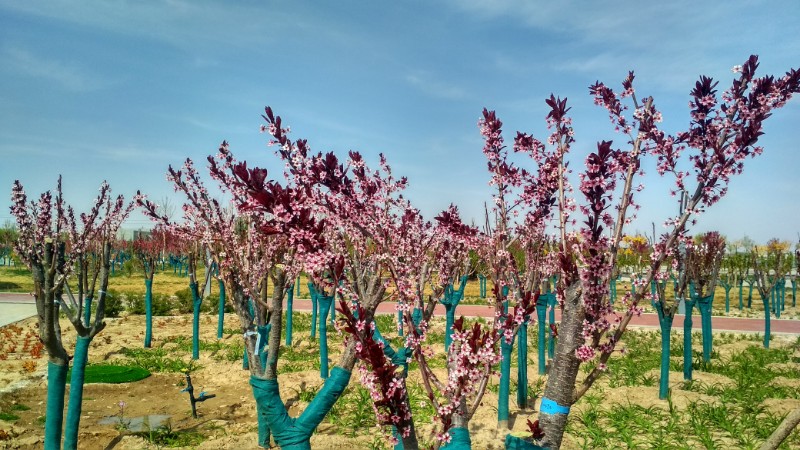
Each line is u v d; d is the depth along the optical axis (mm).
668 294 30438
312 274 3936
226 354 14078
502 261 6066
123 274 40438
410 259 5297
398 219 5789
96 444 7750
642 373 12109
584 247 3922
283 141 4805
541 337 12023
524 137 4871
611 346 3861
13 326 18156
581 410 9133
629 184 3902
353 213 4484
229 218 7043
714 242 13914
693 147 3893
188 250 13648
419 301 4578
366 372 3719
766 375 12070
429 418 8414
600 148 3900
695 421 8398
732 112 3793
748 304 28484
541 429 3775
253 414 9266
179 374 12141
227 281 6113
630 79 4078
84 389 10797
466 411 3961
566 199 4234
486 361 3707
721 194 3795
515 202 5883
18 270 44438
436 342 15953
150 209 7918
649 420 8680
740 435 7910
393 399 3701
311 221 3725
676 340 17594
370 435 8000
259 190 3891
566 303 3881
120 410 9461
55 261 6637
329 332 17844
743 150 3713
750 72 3793
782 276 25656
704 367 12969
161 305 22484
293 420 4191
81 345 7238
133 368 12320
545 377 11789
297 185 4562
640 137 3955
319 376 11469
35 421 8742
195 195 7109
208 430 8344
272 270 5680
